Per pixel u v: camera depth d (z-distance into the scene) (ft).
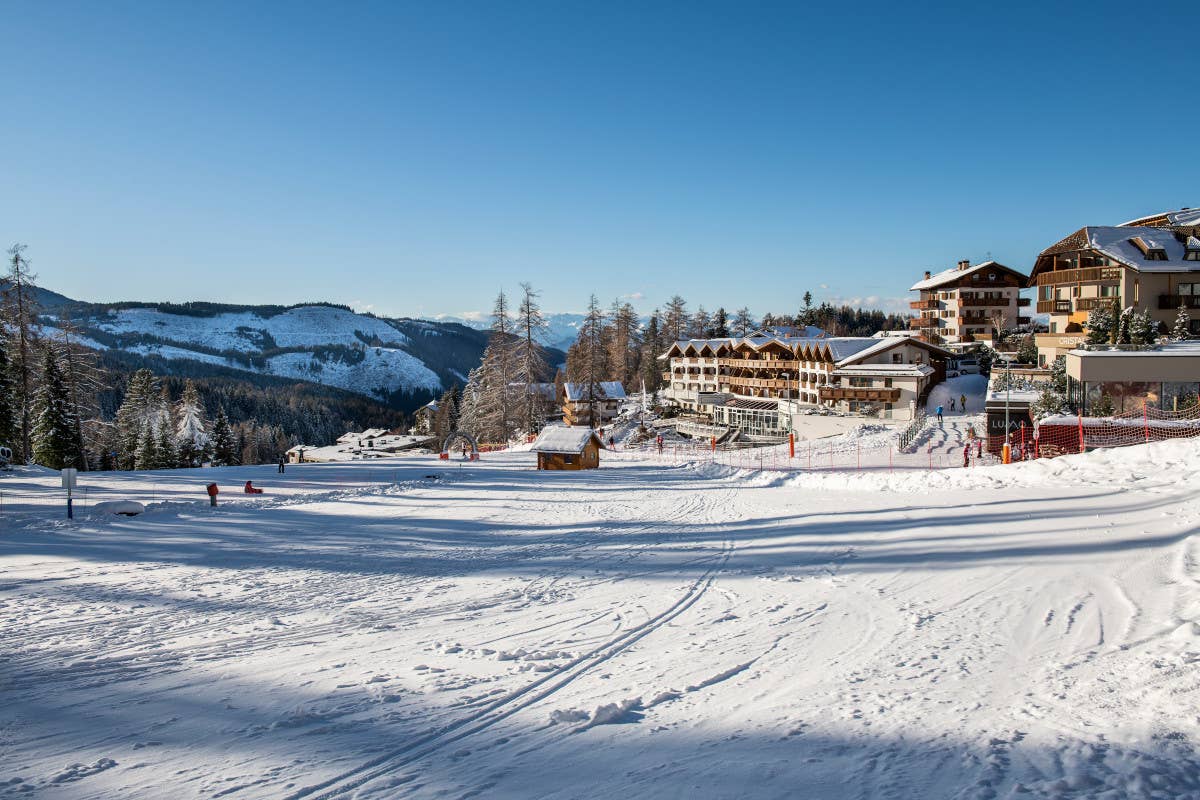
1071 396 109.40
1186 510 50.39
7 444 155.63
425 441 393.70
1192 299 156.56
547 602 42.19
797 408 216.33
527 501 97.60
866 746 19.06
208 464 263.90
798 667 27.58
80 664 31.04
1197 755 16.71
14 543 66.74
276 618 39.52
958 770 16.97
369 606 42.16
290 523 79.36
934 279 281.74
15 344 163.12
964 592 38.17
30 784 19.07
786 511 77.30
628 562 54.44
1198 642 25.12
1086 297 175.63
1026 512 59.00
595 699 24.66
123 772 19.77
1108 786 15.40
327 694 26.27
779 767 17.98
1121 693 21.43
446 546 64.34
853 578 44.21
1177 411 92.32
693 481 120.88
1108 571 38.81
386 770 19.21
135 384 273.33
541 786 17.67
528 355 241.35
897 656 28.09
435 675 28.35
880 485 89.76
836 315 458.50
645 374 361.92
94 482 122.01
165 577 51.60
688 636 33.42
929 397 198.29
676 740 20.48
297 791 18.08
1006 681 23.89
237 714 24.40
